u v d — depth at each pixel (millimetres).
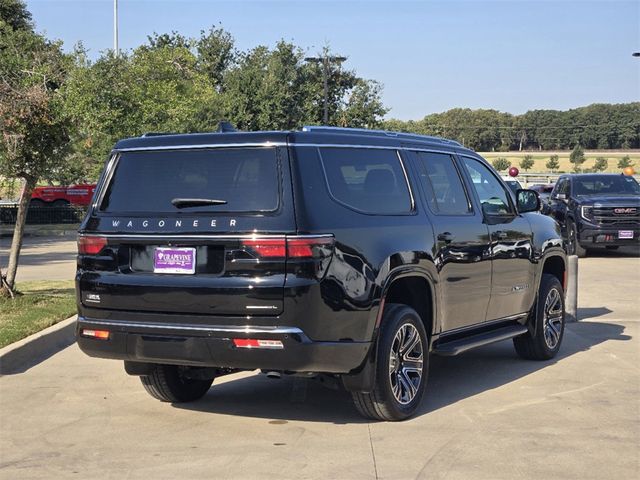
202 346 5375
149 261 5621
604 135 139500
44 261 19062
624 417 6164
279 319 5227
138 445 5566
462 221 6887
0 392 7074
